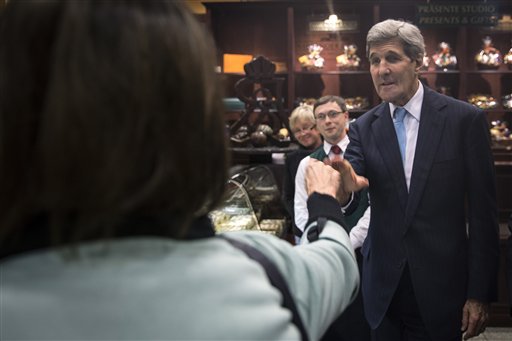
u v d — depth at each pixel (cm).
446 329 188
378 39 188
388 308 196
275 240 67
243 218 303
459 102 192
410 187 189
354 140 203
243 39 546
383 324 201
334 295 66
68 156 46
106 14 49
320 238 74
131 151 48
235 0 559
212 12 528
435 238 187
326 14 529
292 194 327
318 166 87
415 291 188
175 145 50
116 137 47
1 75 49
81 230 48
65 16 48
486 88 516
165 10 53
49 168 46
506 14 500
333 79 541
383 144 195
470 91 519
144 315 47
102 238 49
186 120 51
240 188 319
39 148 47
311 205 80
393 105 196
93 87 47
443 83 520
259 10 538
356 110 515
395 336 201
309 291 63
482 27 464
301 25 540
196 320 48
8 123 48
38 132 47
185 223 53
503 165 474
